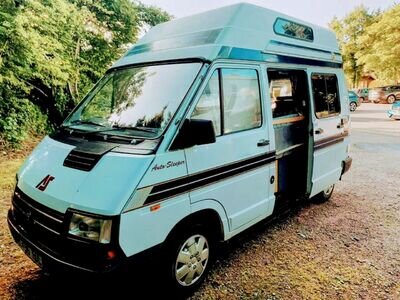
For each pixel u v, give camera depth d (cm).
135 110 312
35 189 272
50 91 1049
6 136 820
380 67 3266
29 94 992
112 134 292
